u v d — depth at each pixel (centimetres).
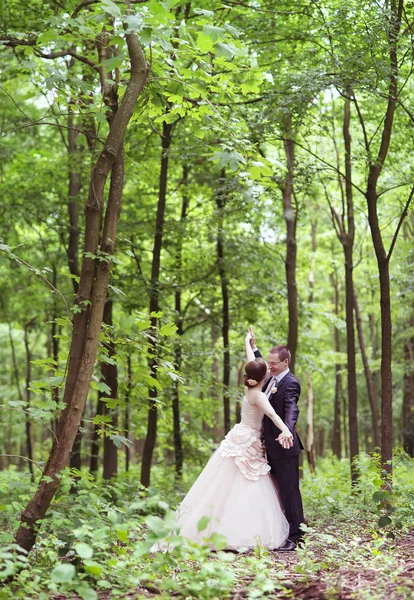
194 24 570
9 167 1861
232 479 711
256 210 1458
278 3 1107
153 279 1459
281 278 1786
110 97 604
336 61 911
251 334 845
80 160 1485
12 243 1880
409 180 907
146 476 1391
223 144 584
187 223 1566
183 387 1447
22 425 2359
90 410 2644
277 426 720
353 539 686
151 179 1577
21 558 433
